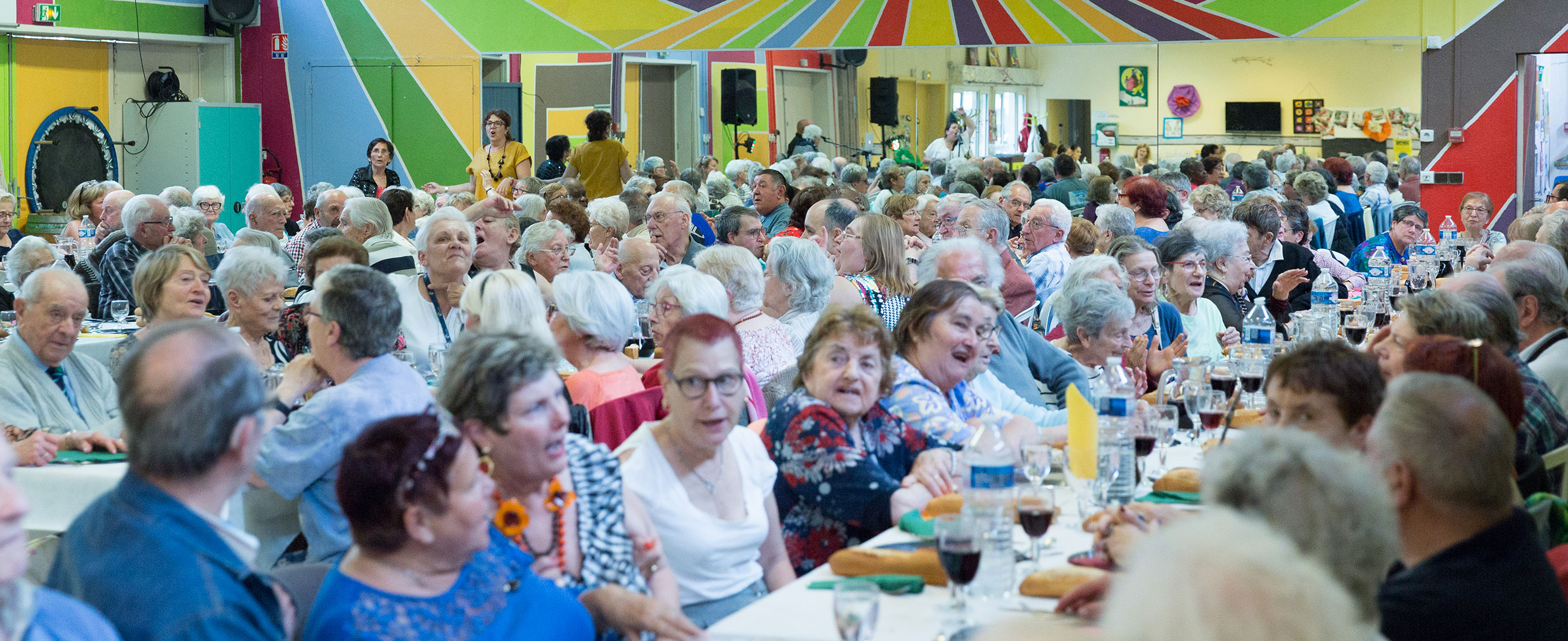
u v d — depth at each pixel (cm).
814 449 307
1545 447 347
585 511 254
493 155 1223
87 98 1398
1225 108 1426
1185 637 122
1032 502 258
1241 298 655
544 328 373
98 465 367
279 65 1459
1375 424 221
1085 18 1310
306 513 320
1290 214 824
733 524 287
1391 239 899
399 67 1430
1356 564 175
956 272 485
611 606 239
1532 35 1238
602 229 784
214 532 195
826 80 1633
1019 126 1523
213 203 1003
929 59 1578
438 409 224
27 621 167
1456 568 210
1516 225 775
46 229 1341
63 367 428
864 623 206
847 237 618
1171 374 457
